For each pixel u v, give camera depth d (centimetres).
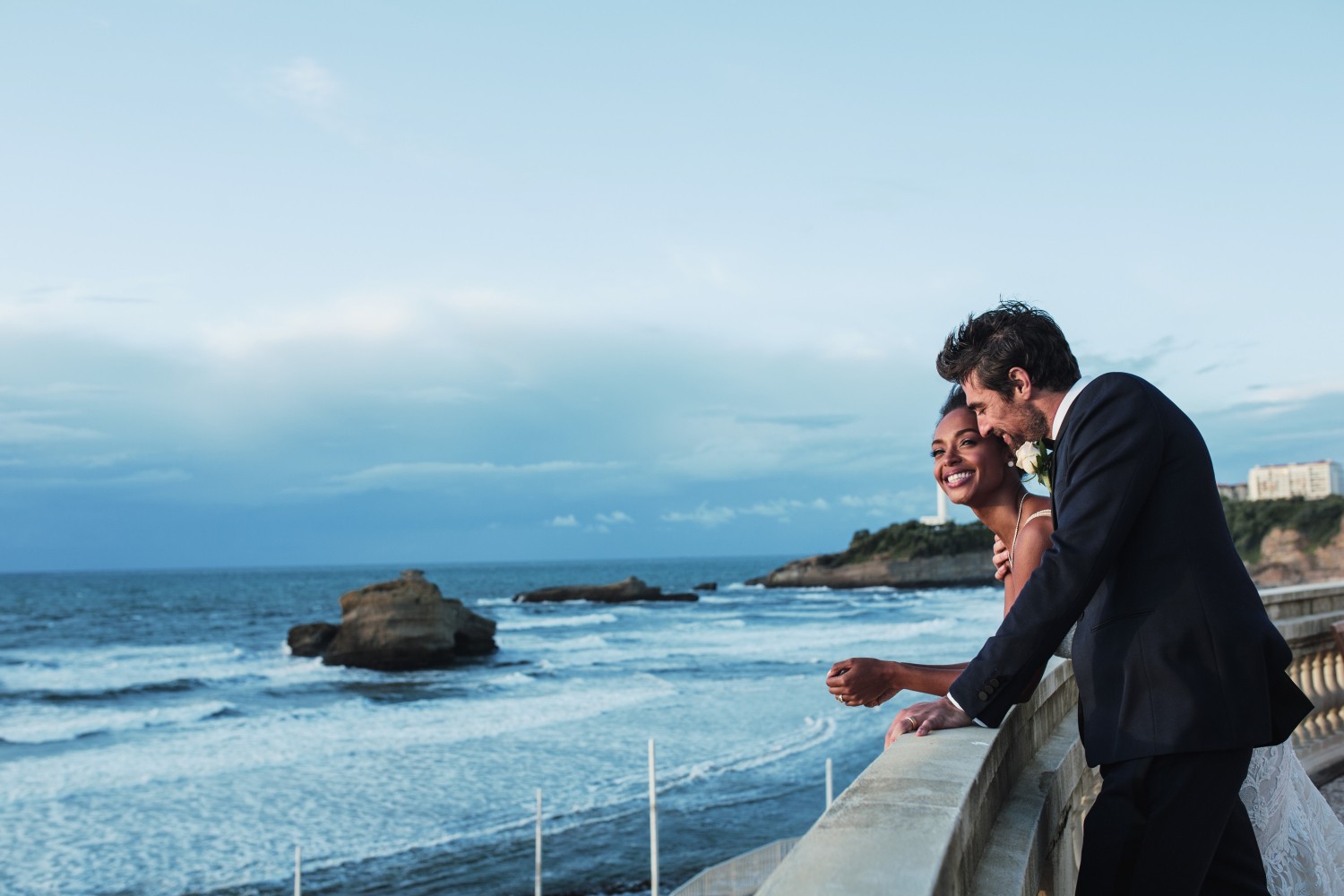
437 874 1686
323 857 1786
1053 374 198
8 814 2095
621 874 1672
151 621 7819
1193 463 183
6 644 5928
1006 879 152
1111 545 178
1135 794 181
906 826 125
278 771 2472
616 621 7538
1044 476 205
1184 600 177
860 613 8238
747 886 1189
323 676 4341
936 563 12800
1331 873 215
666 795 2177
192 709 3431
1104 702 185
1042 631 179
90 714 3425
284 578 18912
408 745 2770
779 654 5169
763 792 2191
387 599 4609
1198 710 174
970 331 207
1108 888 184
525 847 1827
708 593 12150
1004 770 196
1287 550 11388
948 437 229
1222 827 179
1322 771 479
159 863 1772
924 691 212
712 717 3161
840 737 2766
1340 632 494
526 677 4309
